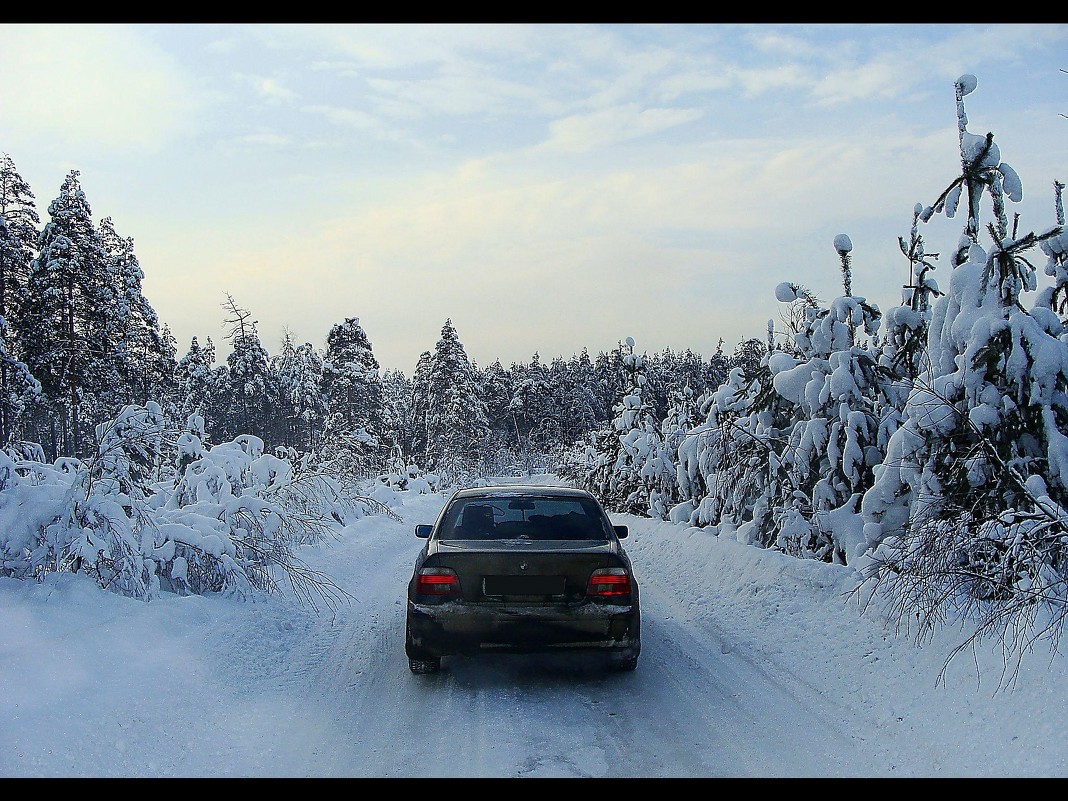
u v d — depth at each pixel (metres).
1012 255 7.19
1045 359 6.70
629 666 6.15
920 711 4.83
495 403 81.44
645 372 24.56
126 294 39.16
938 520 6.38
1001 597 5.46
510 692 5.75
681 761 4.40
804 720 4.98
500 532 6.50
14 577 7.02
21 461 8.12
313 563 11.07
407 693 5.74
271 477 12.70
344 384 49.06
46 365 32.09
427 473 42.66
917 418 7.77
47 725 4.32
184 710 5.05
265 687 5.85
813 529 10.04
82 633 5.80
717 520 13.46
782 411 11.30
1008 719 4.39
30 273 32.31
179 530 7.93
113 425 8.04
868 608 6.76
